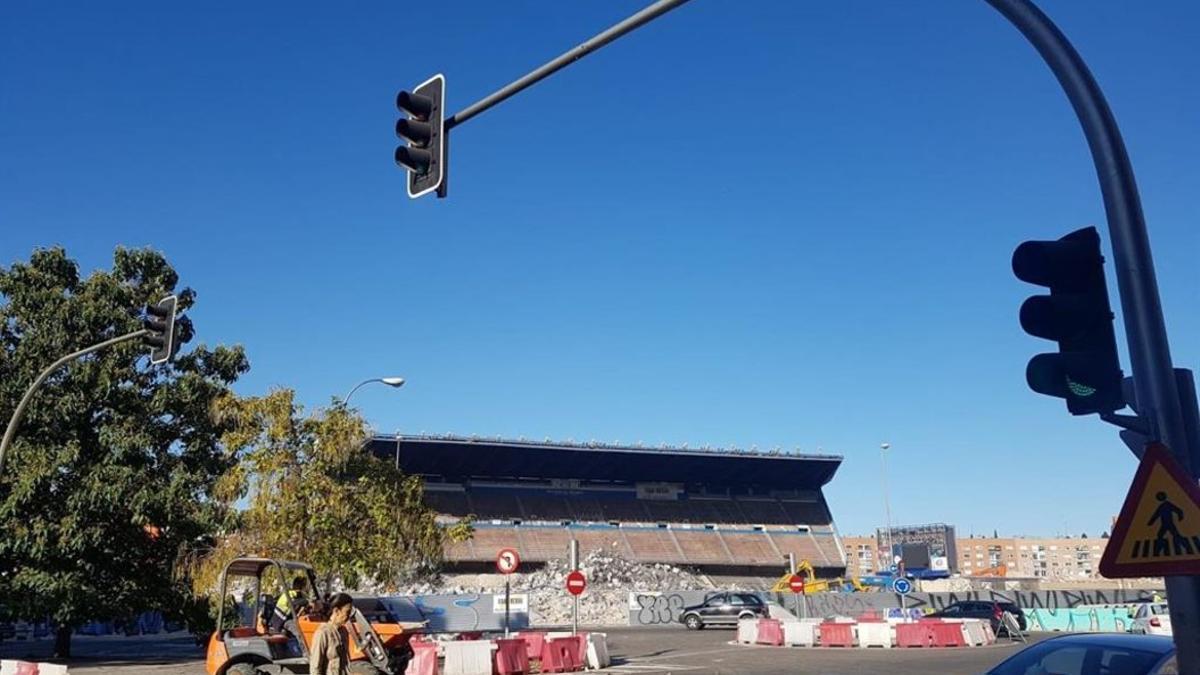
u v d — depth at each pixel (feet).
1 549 87.45
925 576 265.13
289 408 86.38
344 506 84.69
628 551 253.65
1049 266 19.70
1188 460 17.71
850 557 507.71
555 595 197.77
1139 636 27.45
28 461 89.92
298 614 55.83
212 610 95.30
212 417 90.68
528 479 267.59
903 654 91.30
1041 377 18.72
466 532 95.35
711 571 257.96
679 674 71.26
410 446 249.96
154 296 101.71
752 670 73.00
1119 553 17.44
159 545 97.50
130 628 109.81
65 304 95.86
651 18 22.72
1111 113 19.01
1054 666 27.09
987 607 129.59
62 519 90.12
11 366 94.22
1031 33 19.65
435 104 27.35
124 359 97.96
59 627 98.84
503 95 25.84
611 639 124.06
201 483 96.43
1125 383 18.45
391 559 86.48
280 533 82.17
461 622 132.46
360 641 49.55
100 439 93.45
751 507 283.18
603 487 274.16
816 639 107.65
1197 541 16.49
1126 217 18.62
